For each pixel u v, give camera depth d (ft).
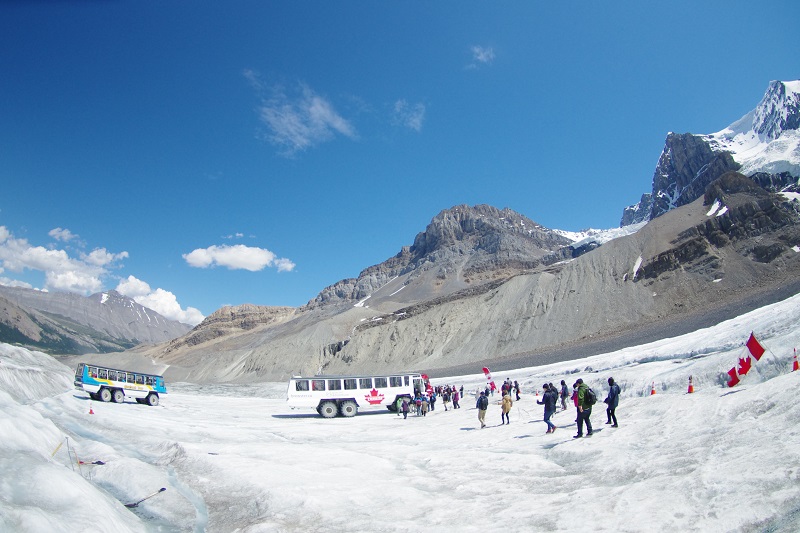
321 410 119.14
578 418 52.54
